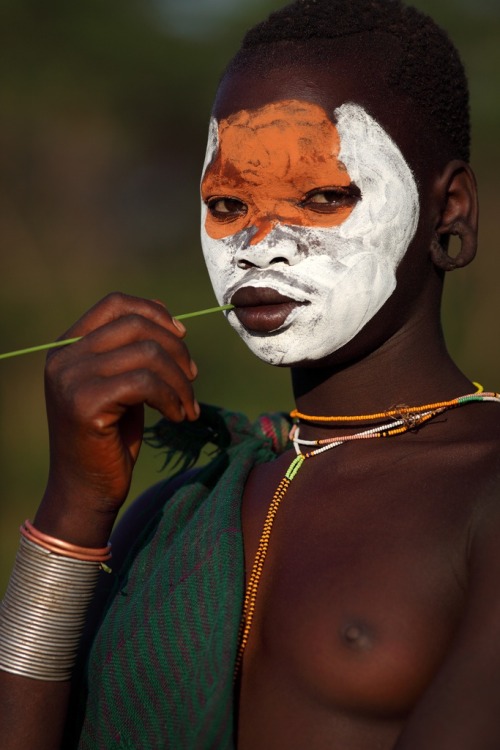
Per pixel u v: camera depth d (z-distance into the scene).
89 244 16.92
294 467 3.31
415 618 2.76
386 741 2.74
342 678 2.77
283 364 3.20
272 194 3.15
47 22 15.88
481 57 14.36
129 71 16.28
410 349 3.29
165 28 16.30
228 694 2.81
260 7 16.19
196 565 3.11
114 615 3.27
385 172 3.16
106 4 16.00
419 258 3.27
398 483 3.04
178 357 3.08
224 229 3.23
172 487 3.63
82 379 3.00
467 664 2.57
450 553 2.81
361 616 2.80
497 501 2.82
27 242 16.53
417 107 3.24
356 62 3.19
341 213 3.14
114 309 3.12
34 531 3.14
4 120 16.25
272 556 3.10
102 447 3.02
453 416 3.19
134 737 3.02
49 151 16.64
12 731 3.09
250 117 3.16
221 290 3.20
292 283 3.09
